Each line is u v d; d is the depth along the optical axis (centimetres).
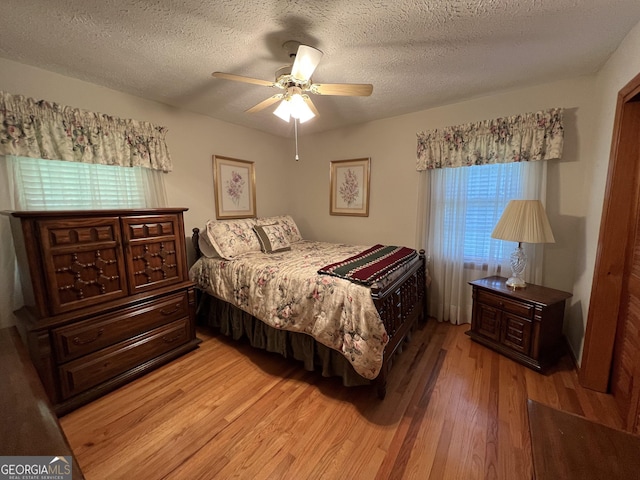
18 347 141
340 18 145
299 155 397
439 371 204
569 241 229
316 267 213
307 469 131
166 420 160
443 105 274
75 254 170
